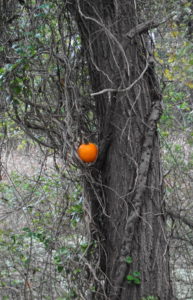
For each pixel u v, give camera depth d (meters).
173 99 7.78
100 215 5.29
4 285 6.21
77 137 5.27
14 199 7.79
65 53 5.40
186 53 7.44
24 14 5.88
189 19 7.15
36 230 6.60
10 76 5.46
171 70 7.78
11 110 6.01
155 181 5.07
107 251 5.22
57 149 5.53
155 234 5.00
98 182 5.26
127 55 5.03
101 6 5.10
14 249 6.69
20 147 8.47
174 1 6.76
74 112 5.36
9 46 5.82
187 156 7.88
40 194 7.11
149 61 5.12
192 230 6.48
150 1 5.85
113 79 5.05
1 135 7.22
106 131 5.12
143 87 5.09
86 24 5.20
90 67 5.31
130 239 4.93
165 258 5.04
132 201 4.96
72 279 5.42
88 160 5.03
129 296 4.91
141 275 4.91
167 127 7.88
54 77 5.68
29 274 6.59
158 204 5.06
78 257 5.50
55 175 7.23
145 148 4.98
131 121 5.03
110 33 4.84
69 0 5.25
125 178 5.03
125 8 5.07
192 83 7.63
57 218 6.16
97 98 5.30
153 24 5.09
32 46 5.32
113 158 5.12
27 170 9.03
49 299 5.75
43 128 5.55
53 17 5.62
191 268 6.59
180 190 7.06
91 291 5.25
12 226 7.57
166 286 4.98
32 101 5.63
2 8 5.85
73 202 5.98
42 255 6.98
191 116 8.38
